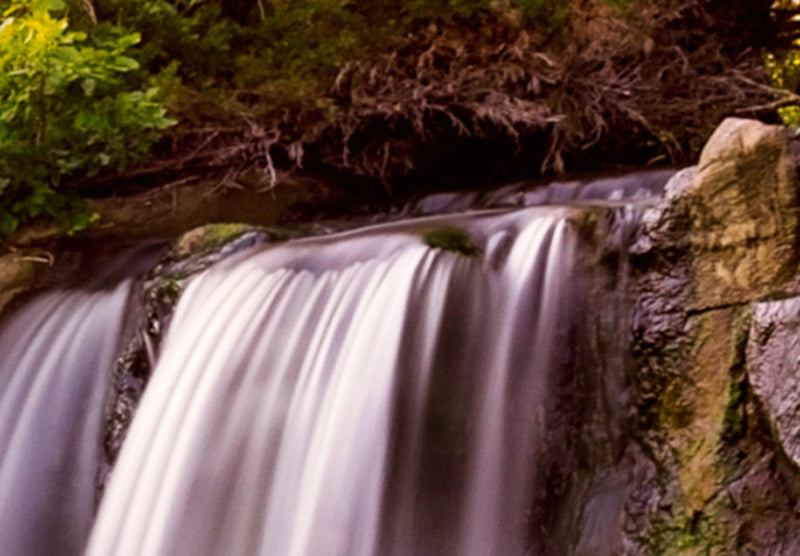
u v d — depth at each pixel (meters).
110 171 4.88
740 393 2.38
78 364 4.16
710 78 5.58
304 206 5.23
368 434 2.90
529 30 5.24
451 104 5.08
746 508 2.32
